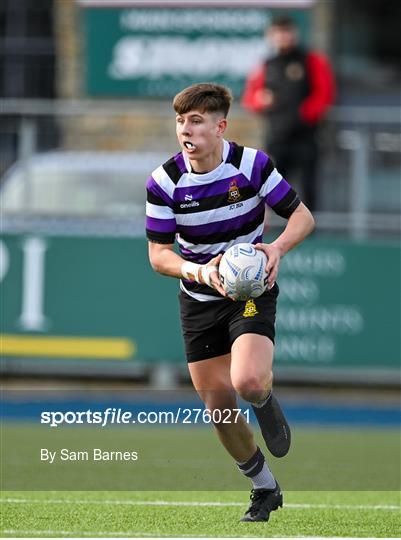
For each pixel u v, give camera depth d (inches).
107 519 927.0
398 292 1727.4
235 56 2226.9
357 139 1756.9
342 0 2379.4
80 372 1759.4
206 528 883.4
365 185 1753.2
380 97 2412.6
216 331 889.5
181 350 1727.4
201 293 883.4
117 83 2261.3
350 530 888.9
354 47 2407.7
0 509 971.9
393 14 2448.3
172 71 2246.6
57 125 1750.7
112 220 1727.4
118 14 2250.2
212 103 845.8
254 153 877.8
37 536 834.8
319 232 1749.5
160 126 1787.6
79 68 2311.8
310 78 1761.8
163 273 879.7
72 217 1729.8
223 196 869.8
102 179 1737.2
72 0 2309.3
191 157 853.2
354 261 1723.7
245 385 832.3
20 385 1728.6
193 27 2233.0
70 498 1034.1
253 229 887.1
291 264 1718.8
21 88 2341.3
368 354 1726.1
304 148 1754.4
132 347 1724.9
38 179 1736.0
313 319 1720.0
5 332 1726.1
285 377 1776.6
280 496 914.7
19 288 1724.9
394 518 954.1
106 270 1726.1
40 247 1724.9
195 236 882.1
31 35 2342.5
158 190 872.9
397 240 1731.1
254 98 1791.3
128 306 1724.9
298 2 2224.4
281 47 1771.7
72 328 1724.9
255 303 871.1
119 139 1769.2
